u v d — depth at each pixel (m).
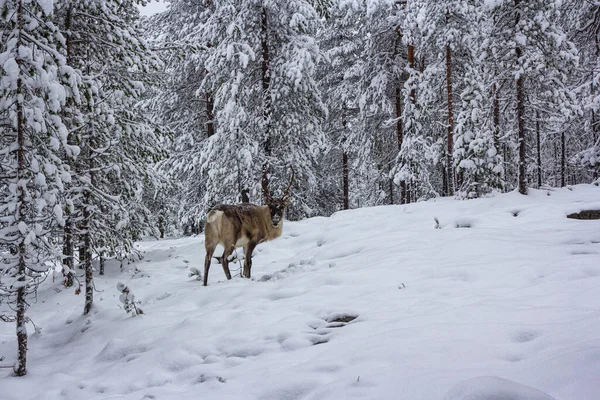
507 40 14.92
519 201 13.00
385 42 22.12
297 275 7.66
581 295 4.32
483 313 4.13
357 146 22.58
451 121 19.56
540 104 15.49
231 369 4.23
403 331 3.89
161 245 16.41
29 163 5.73
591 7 17.81
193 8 18.92
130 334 6.07
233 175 15.02
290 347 4.46
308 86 16.20
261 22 15.93
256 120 16.19
